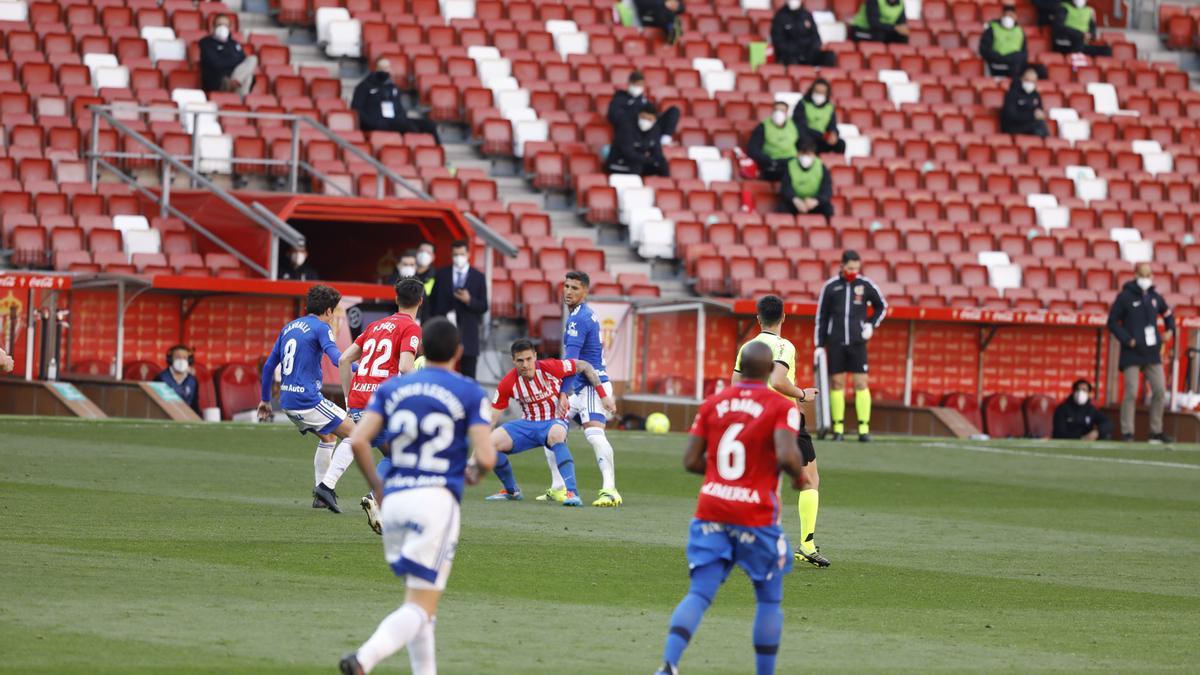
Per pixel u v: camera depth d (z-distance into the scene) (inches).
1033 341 4362.7
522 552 1846.7
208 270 3769.7
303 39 4995.1
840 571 1831.9
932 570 1863.9
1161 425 4072.3
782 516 2313.0
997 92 5502.0
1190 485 3002.0
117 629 1315.2
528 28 5182.1
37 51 4463.6
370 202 3878.0
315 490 2100.1
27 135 4133.9
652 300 3973.9
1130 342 4015.8
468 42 5044.3
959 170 5068.9
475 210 4350.4
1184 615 1631.4
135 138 3996.1
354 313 3700.8
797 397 1811.0
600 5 5359.3
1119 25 6235.2
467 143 4790.8
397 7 5103.3
